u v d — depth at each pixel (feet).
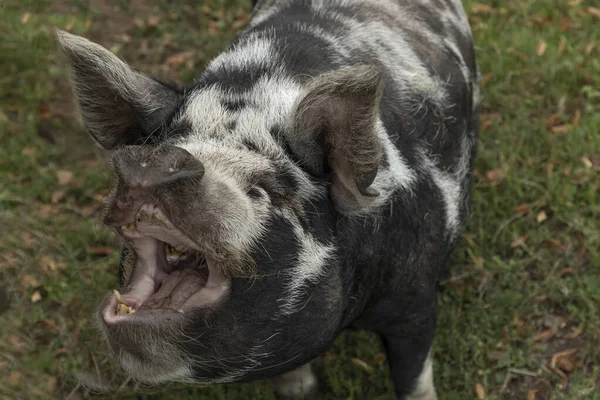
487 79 24.36
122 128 12.88
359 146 11.16
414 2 16.60
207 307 10.92
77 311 20.03
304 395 18.21
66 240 21.59
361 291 13.61
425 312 15.44
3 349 19.56
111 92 12.46
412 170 14.12
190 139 11.48
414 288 14.96
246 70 12.52
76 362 19.08
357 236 12.78
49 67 25.75
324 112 11.20
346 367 18.78
